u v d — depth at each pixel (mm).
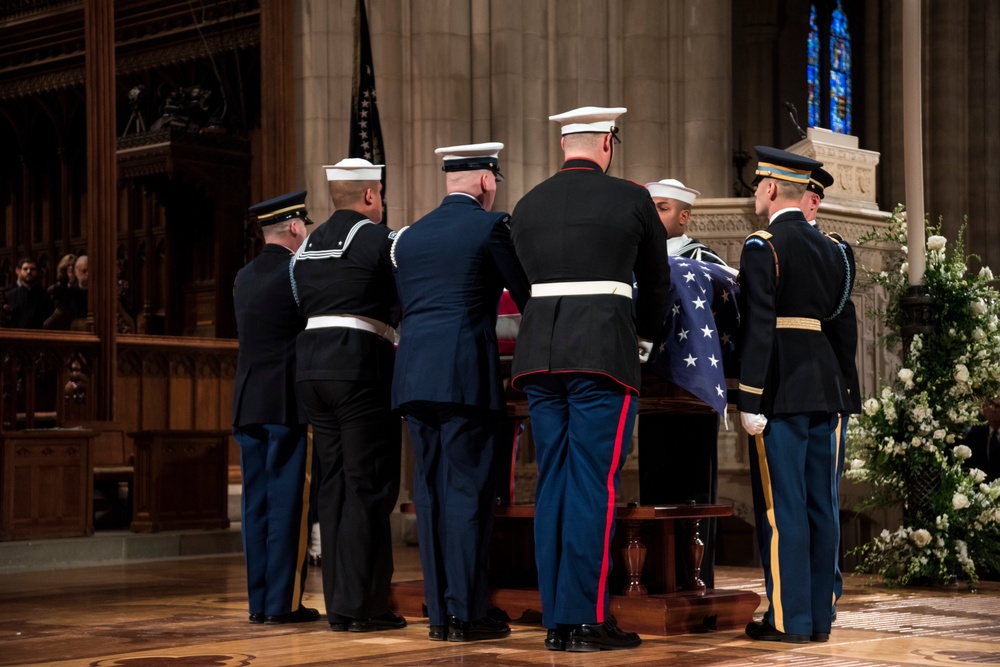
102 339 15055
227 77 19625
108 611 7855
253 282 7180
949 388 9344
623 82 15648
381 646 6066
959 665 5383
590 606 5859
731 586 8875
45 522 11758
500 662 5477
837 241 6590
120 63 20906
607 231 5875
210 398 16172
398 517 14211
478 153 6559
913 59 9344
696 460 7488
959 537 9281
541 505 6000
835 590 6805
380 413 6676
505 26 15305
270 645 6160
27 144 22781
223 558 12172
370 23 15469
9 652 6082
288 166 16031
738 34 23062
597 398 5852
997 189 20406
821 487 6250
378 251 6688
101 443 14500
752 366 6047
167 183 20141
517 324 7059
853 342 6527
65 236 22062
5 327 17203
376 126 14844
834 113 24094
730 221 13008
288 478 7082
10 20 22047
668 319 6457
